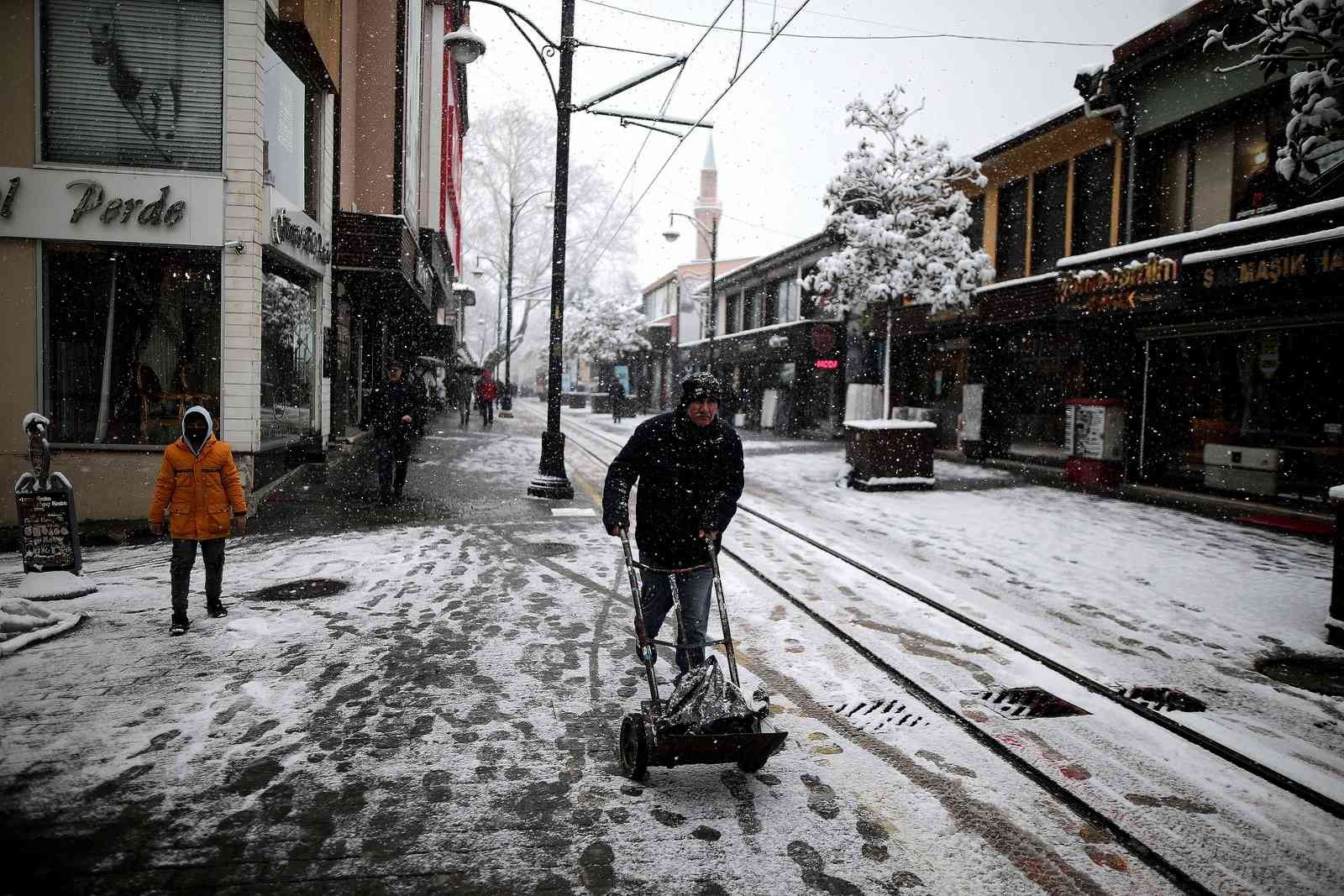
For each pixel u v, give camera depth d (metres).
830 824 3.18
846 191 14.47
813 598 6.54
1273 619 6.13
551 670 4.79
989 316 16.92
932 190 14.20
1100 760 3.77
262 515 9.59
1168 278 11.30
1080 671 4.97
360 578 6.84
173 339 9.19
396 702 4.27
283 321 11.12
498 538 8.60
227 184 9.10
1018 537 9.30
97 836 2.97
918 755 3.81
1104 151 14.84
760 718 3.44
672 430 3.87
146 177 8.93
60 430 9.02
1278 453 10.69
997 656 5.23
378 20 15.31
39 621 5.25
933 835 3.12
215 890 2.67
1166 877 2.87
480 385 27.91
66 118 8.98
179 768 3.51
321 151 12.53
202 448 5.35
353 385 18.39
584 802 3.31
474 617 5.79
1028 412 17.11
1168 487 12.48
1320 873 2.90
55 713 4.05
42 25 8.88
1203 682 4.84
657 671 4.78
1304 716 4.35
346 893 2.67
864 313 15.37
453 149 29.70
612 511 3.90
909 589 6.71
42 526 6.36
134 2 9.03
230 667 4.73
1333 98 6.59
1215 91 11.66
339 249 13.60
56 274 8.95
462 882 2.75
